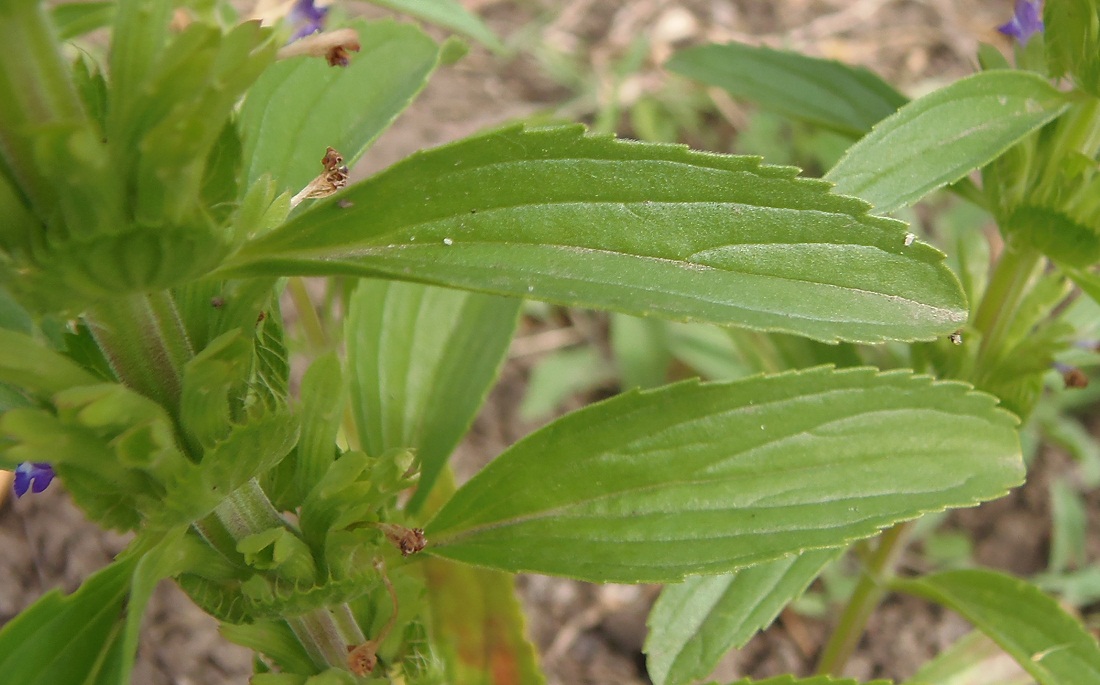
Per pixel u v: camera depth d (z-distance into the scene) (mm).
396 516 156
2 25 112
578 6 417
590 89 390
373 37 163
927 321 125
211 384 126
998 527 315
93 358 132
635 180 126
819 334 124
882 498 147
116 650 125
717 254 126
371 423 182
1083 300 199
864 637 303
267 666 169
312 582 139
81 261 114
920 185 153
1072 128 171
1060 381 228
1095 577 301
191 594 140
